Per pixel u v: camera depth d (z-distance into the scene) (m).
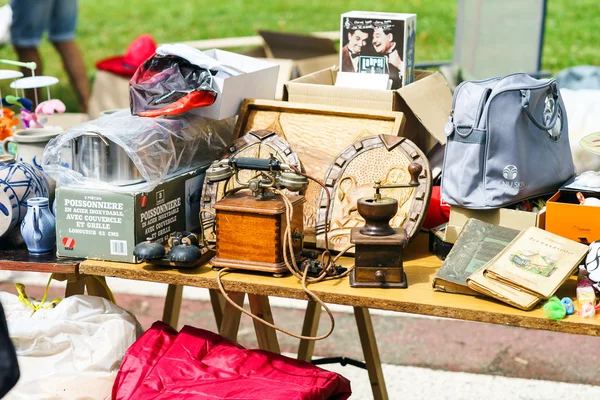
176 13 12.84
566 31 11.21
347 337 4.05
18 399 2.32
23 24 6.60
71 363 2.39
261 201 2.23
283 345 3.93
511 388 3.57
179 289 3.05
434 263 2.33
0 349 1.53
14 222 2.43
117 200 2.27
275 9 12.87
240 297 2.42
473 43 4.85
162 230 2.40
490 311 1.99
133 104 2.49
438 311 2.03
